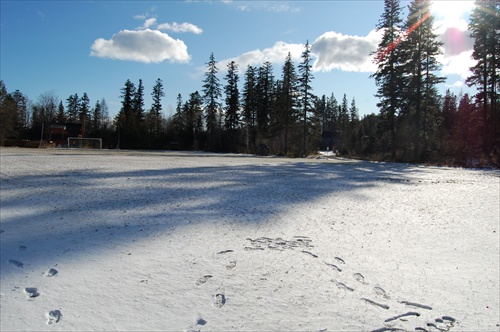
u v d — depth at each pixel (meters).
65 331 2.84
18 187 9.72
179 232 5.75
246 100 58.41
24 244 4.90
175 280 3.86
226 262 4.45
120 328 2.90
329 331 2.95
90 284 3.70
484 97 30.48
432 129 32.47
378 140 41.25
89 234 5.46
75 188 9.95
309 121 44.97
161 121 67.75
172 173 15.08
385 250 5.20
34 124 66.31
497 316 3.33
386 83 34.78
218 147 54.53
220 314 3.17
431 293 3.80
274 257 4.70
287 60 46.38
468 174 20.06
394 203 9.31
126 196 8.91
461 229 6.60
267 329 2.95
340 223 6.80
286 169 20.05
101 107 79.06
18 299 3.34
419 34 32.06
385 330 3.01
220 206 8.02
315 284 3.88
